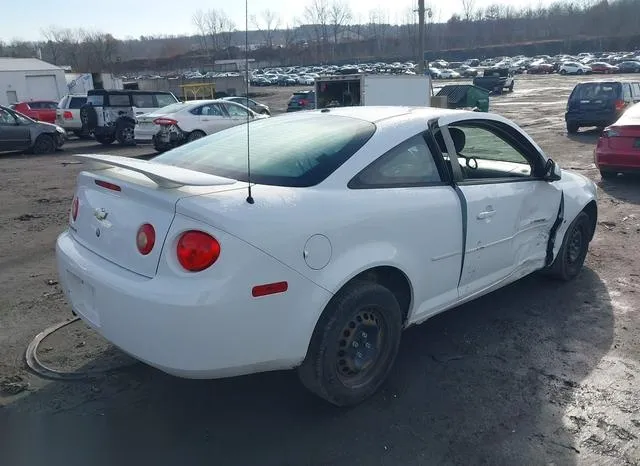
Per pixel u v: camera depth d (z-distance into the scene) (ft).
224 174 10.04
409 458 9.02
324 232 9.12
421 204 10.68
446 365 11.82
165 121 48.91
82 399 10.67
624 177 32.78
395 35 378.73
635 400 10.52
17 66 129.18
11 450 9.24
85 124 62.18
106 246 9.61
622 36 330.95
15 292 16.17
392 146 10.68
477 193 11.99
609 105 54.65
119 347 9.15
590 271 17.38
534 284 16.30
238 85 132.16
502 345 12.66
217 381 11.27
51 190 34.09
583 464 8.85
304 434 9.64
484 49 360.28
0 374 11.50
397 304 10.50
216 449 9.29
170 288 8.27
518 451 9.16
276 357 8.93
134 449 9.30
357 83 61.82
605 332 13.26
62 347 12.65
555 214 14.67
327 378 9.66
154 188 8.96
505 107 97.60
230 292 8.24
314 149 10.34
